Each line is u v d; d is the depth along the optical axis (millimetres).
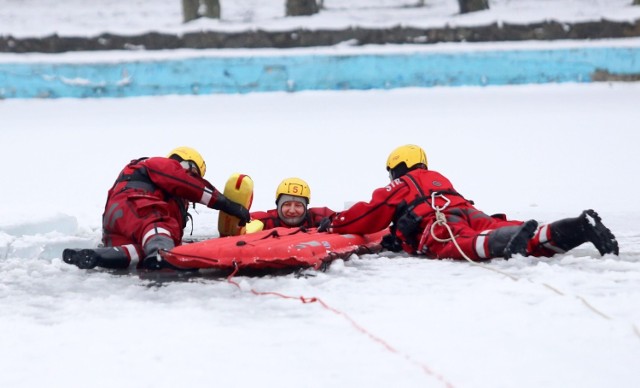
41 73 53469
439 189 14008
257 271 12688
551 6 67750
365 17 66875
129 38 57031
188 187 14211
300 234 14359
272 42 57375
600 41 57750
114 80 53719
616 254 12352
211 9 64438
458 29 57812
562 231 12523
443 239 13445
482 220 13641
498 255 12703
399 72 54438
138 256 12992
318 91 54062
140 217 13328
